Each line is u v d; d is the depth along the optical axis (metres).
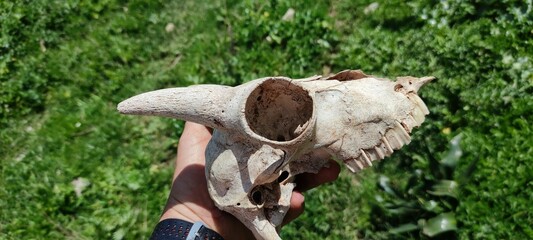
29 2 0.58
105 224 0.46
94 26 0.56
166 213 0.27
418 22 0.48
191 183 0.27
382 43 0.48
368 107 0.23
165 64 0.53
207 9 0.55
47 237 0.46
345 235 0.41
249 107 0.22
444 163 0.39
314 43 0.50
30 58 0.55
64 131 0.50
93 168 0.49
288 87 0.22
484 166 0.40
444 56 0.45
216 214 0.26
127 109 0.22
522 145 0.40
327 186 0.43
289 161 0.23
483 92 0.43
